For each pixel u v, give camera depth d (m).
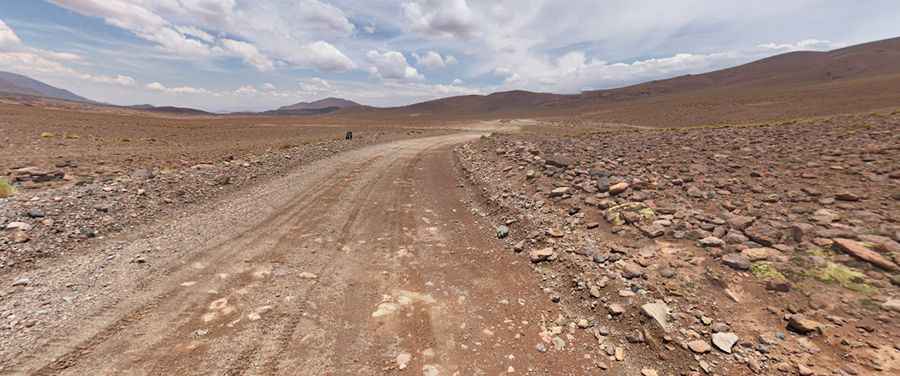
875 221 5.09
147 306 4.24
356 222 7.96
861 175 7.30
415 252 6.34
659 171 9.73
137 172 11.10
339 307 4.44
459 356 3.60
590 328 3.98
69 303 4.20
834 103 51.38
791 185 7.32
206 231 6.94
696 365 3.21
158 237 6.48
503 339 3.88
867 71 143.50
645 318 3.84
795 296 3.77
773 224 5.43
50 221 6.52
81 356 3.33
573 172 10.33
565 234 6.36
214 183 10.61
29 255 5.32
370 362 3.47
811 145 11.17
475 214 8.64
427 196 10.50
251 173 12.48
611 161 11.67
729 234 5.25
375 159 17.92
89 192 8.45
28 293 4.36
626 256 5.16
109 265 5.26
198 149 20.56
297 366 3.36
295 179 12.24
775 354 3.13
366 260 5.94
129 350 3.45
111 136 26.25
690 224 5.85
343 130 47.66
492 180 11.45
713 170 9.30
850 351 3.00
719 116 55.97
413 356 3.58
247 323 4.00
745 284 4.11
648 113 78.38
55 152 16.30
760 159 10.00
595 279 4.75
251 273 5.26
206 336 3.73
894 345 2.97
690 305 3.92
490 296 4.80
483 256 6.16
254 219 7.86
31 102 177.25
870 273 3.90
